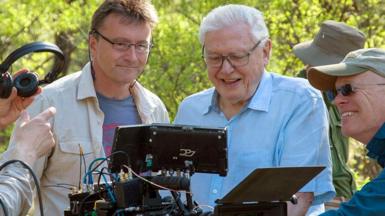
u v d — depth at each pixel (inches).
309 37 532.7
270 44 223.0
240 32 213.8
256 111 220.2
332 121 278.7
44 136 179.2
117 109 239.1
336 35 311.0
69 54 628.4
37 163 225.0
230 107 224.7
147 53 236.1
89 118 232.1
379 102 182.5
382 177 176.4
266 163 216.4
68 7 569.9
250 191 172.4
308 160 213.3
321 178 216.2
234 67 214.7
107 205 179.5
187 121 232.2
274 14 534.6
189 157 183.2
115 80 233.8
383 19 546.0
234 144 220.1
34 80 180.2
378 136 182.9
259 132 218.7
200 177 221.3
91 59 237.9
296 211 211.3
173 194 181.5
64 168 228.8
